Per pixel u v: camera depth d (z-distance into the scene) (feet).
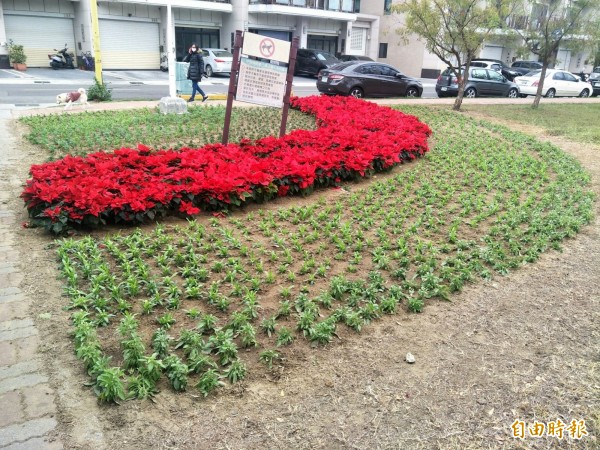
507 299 15.08
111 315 12.96
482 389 11.14
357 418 10.21
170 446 9.30
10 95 57.93
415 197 23.81
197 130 36.91
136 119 39.73
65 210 17.52
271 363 11.56
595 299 15.25
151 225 19.08
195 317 13.15
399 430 9.94
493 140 39.14
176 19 103.24
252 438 9.61
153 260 16.21
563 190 25.96
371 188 24.93
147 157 23.15
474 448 9.58
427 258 17.08
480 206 22.49
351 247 17.90
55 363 11.28
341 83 62.34
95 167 21.36
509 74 91.71
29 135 32.99
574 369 11.91
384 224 20.02
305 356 12.04
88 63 95.14
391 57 128.26
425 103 61.26
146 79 86.02
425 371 11.67
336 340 12.68
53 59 92.73
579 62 148.87
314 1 110.32
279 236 18.66
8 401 10.07
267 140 27.40
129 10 97.91
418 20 53.57
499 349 12.61
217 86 76.43
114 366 11.20
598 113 61.82
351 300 14.14
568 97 87.15
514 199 23.77
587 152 37.58
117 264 15.81
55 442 9.18
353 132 30.99
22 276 14.89
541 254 18.31
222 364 11.43
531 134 45.14
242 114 45.14
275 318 13.28
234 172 21.18
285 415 10.21
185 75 55.67
